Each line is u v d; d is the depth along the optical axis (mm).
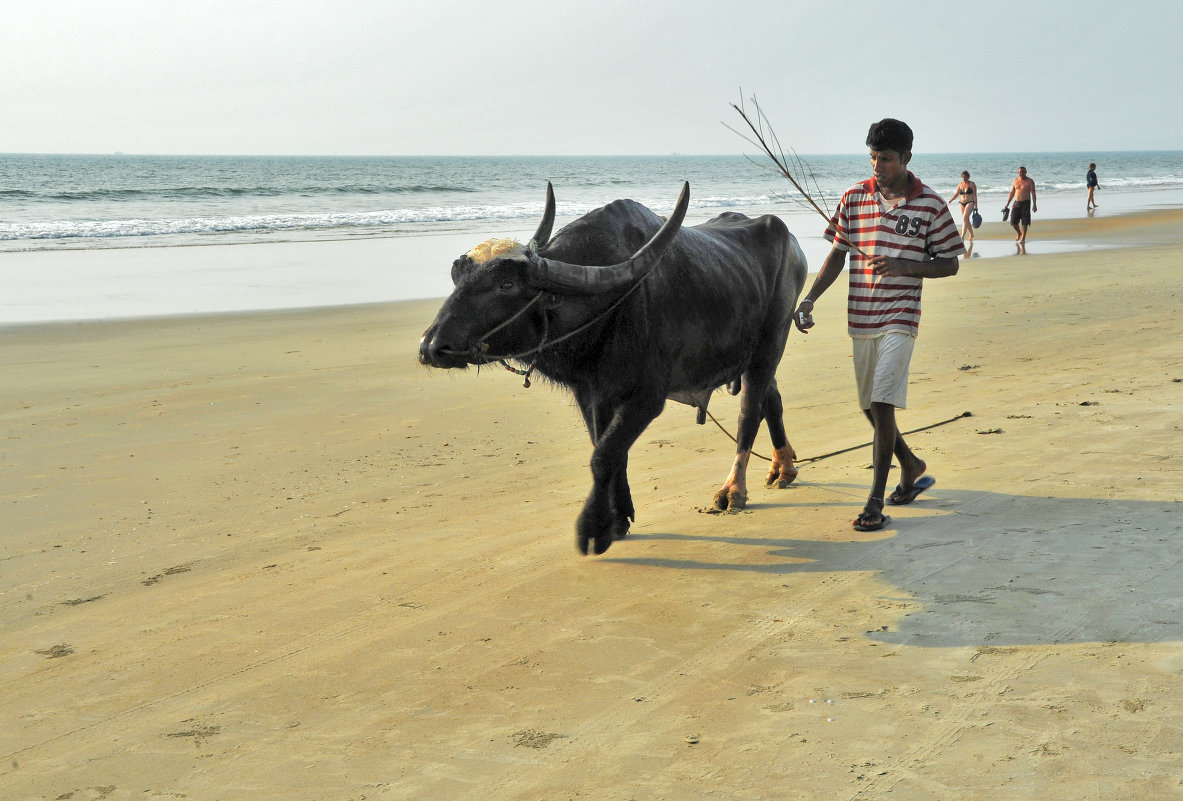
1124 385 8633
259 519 6141
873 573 4848
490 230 33031
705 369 5887
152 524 6070
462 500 6422
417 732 3582
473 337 4781
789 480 6520
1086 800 2949
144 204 47750
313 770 3365
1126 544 4930
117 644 4434
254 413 8906
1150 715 3389
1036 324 12500
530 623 4480
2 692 4020
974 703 3551
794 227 32875
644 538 5605
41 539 5836
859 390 5594
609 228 5414
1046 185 75500
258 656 4258
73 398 9500
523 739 3498
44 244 27500
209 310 15656
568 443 7820
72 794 3275
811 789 3102
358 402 9312
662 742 3434
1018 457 6645
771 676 3861
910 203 5242
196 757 3479
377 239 29375
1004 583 4586
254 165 156375
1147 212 39812
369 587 4988
